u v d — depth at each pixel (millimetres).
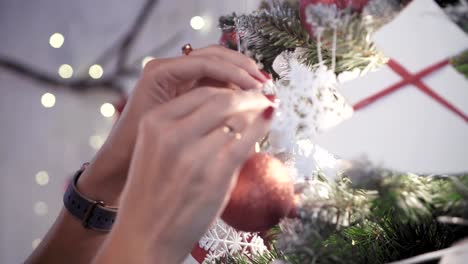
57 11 2229
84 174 881
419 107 522
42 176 2285
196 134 501
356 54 549
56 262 884
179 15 2166
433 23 529
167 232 511
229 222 565
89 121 2293
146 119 522
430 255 503
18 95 2258
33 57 2244
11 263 2275
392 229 599
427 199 514
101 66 2258
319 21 540
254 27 655
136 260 513
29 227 2297
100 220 868
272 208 543
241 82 610
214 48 669
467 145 506
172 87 727
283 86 568
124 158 822
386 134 527
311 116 542
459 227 583
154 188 511
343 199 548
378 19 543
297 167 571
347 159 536
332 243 562
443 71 521
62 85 2266
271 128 539
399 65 534
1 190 2264
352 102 546
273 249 642
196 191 500
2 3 2215
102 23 2229
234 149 501
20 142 2273
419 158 514
